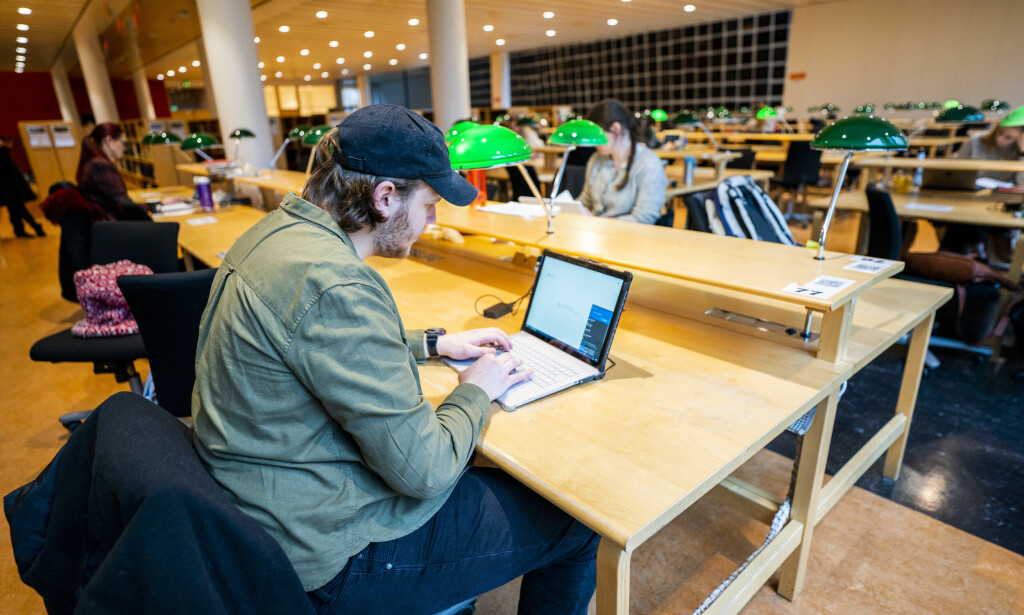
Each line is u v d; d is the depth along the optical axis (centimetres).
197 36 1023
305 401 81
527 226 209
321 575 85
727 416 114
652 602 155
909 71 968
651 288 196
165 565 66
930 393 259
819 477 142
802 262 152
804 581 160
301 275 78
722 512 191
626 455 101
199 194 409
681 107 1316
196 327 166
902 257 300
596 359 130
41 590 79
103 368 220
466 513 101
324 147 89
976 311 273
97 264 247
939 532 177
